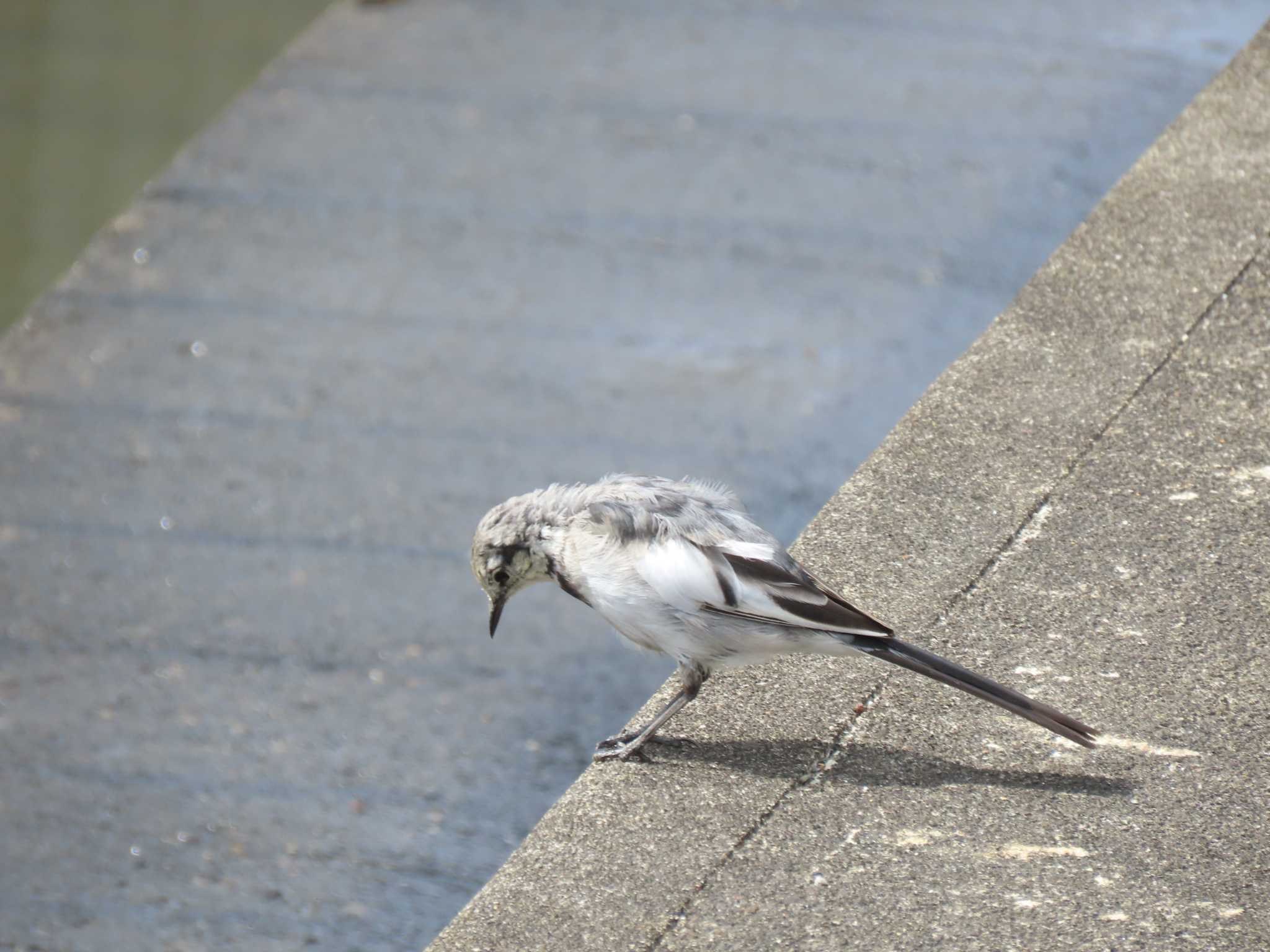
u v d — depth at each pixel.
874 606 6.60
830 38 21.11
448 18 21.84
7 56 21.09
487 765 10.73
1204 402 7.68
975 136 18.64
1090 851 5.44
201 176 18.20
